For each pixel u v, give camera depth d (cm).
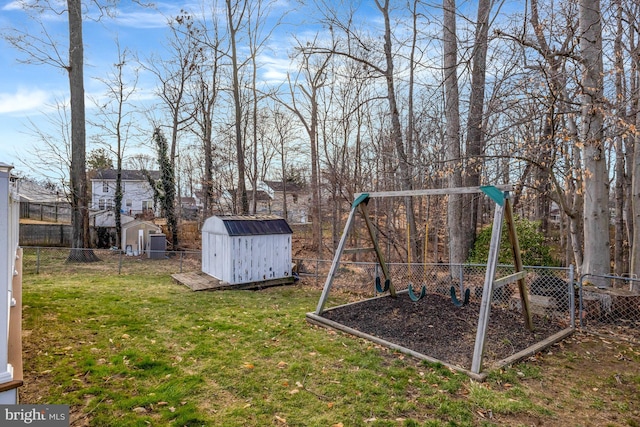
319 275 1041
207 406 295
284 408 295
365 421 278
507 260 748
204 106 1830
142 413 280
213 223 930
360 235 1417
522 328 493
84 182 1285
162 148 1728
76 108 1276
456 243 857
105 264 1216
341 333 486
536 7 634
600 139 535
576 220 697
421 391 327
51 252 1441
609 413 301
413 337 461
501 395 323
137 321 515
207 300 683
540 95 557
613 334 487
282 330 495
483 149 771
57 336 434
